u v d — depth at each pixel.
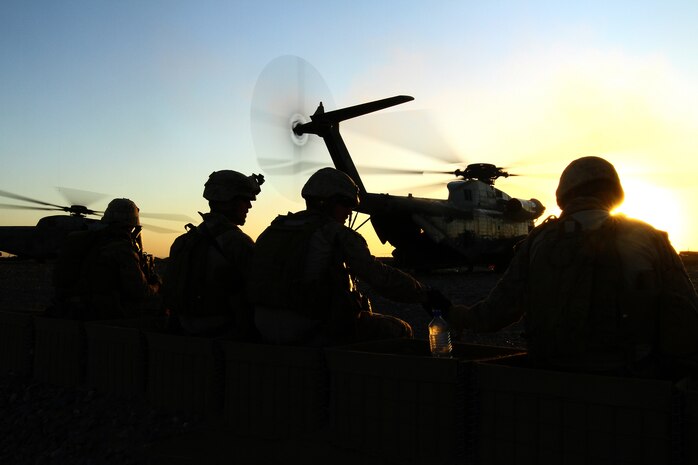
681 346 2.27
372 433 2.71
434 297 3.11
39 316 4.81
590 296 2.36
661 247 2.38
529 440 2.32
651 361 2.40
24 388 4.40
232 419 3.22
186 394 3.48
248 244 3.75
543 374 2.29
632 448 2.12
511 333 7.70
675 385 2.10
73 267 4.69
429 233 20.84
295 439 2.94
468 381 2.49
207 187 3.97
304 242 3.25
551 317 2.43
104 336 4.05
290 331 3.30
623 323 2.33
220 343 3.30
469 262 23.55
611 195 2.65
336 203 3.49
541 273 2.51
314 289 3.21
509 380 2.38
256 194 4.13
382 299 12.50
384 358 2.67
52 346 4.46
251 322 3.69
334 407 2.85
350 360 2.79
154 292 4.93
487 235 22.50
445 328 3.08
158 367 3.65
